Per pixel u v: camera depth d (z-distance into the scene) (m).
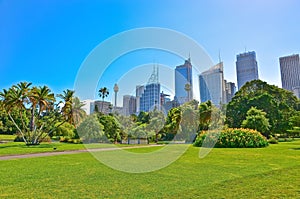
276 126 28.83
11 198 3.78
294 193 3.89
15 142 24.91
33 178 5.22
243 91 33.16
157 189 4.26
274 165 6.76
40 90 21.94
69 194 3.98
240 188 4.25
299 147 14.05
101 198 3.78
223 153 10.23
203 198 3.70
